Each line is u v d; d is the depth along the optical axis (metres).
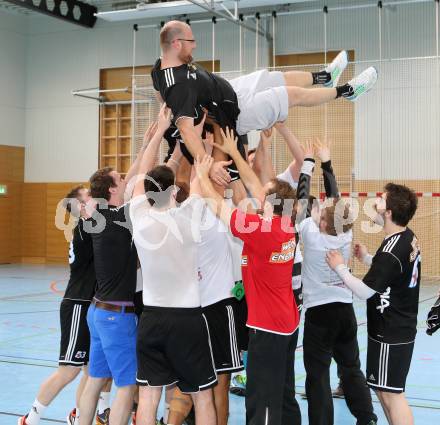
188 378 4.23
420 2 16.56
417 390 6.52
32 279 16.88
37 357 7.96
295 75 5.19
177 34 4.46
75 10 20.81
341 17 17.44
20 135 21.94
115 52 20.64
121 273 4.63
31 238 22.03
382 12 16.95
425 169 16.03
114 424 4.58
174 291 4.21
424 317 10.90
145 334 4.21
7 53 21.42
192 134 4.31
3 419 5.54
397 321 4.37
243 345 4.95
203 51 19.03
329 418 4.70
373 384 4.45
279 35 18.16
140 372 4.27
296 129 17.08
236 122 4.71
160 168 4.41
